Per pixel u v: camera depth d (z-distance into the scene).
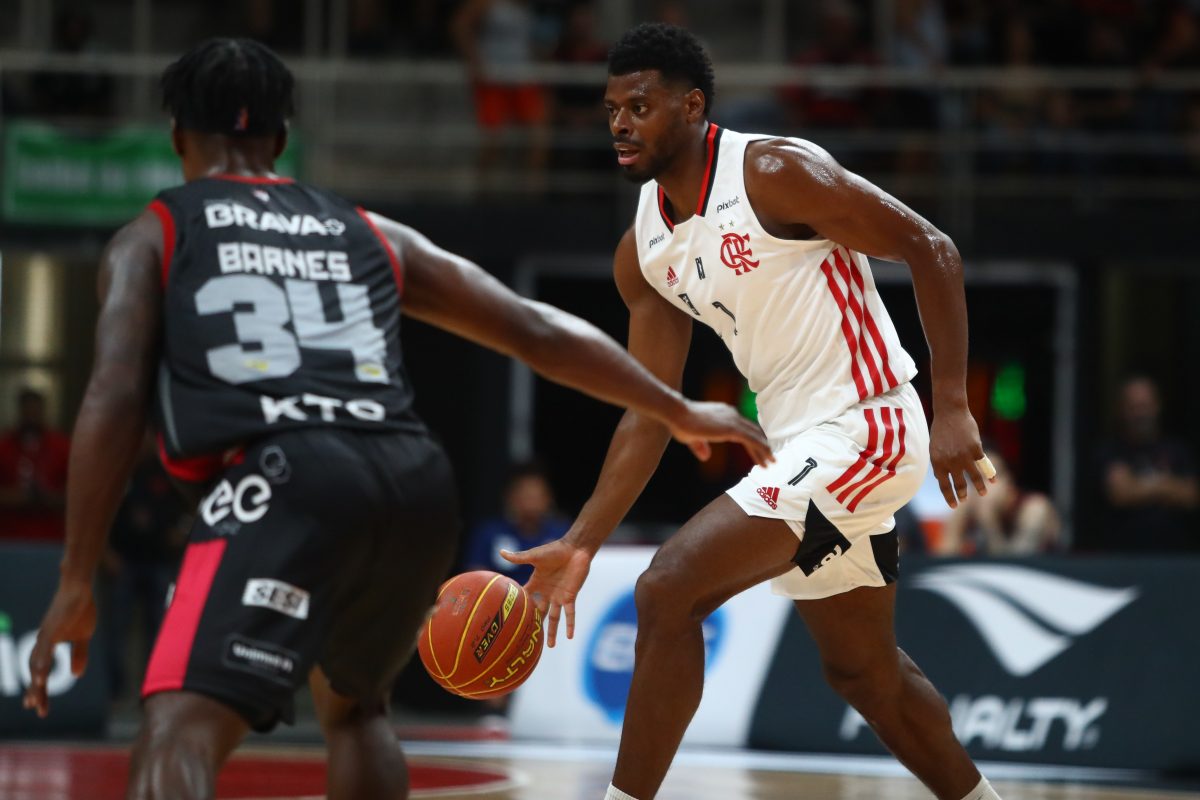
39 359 23.81
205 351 4.83
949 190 21.17
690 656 6.68
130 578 18.72
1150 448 18.02
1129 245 20.81
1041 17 22.72
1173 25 21.97
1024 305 21.59
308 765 12.57
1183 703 13.18
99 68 21.62
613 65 6.87
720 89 24.28
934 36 22.48
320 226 5.17
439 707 20.14
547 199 21.98
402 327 21.72
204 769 4.44
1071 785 12.02
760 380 7.19
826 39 22.08
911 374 7.11
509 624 5.96
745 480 6.83
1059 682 13.64
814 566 6.83
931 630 14.14
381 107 24.61
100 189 20.36
